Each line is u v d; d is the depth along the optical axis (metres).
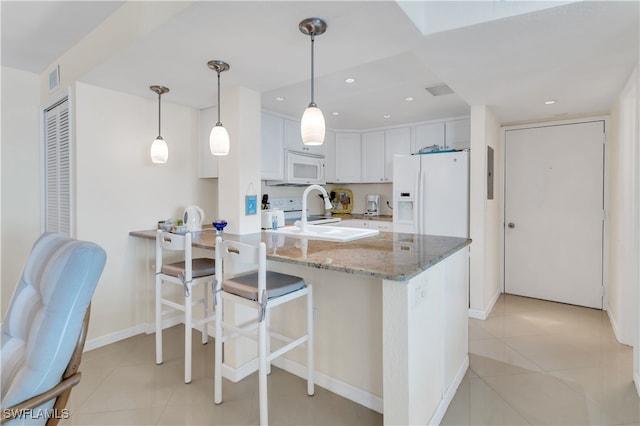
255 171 2.63
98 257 1.13
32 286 1.27
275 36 1.75
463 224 3.40
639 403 1.95
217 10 1.50
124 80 2.44
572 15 1.59
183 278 2.21
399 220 3.82
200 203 3.33
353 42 1.82
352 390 1.99
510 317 3.30
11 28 2.27
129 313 2.87
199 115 3.31
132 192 2.85
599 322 3.18
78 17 2.12
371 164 4.75
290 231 2.64
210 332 2.88
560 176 3.72
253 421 1.81
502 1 1.61
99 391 2.07
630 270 2.67
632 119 2.63
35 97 3.04
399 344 1.42
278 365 2.37
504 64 2.15
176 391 2.08
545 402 1.97
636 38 1.81
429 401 1.69
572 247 3.68
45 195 3.03
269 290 1.75
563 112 3.41
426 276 1.64
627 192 2.69
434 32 1.74
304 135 1.82
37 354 1.04
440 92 3.19
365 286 1.92
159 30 1.70
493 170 3.59
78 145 2.54
